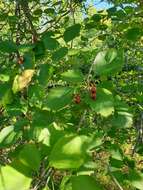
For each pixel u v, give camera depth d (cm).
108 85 46
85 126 54
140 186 39
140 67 98
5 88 49
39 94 52
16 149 45
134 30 73
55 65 64
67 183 31
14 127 46
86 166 33
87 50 70
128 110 47
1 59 79
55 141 35
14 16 115
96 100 39
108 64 41
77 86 41
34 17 119
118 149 55
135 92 80
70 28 63
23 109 52
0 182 26
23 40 126
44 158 34
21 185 26
